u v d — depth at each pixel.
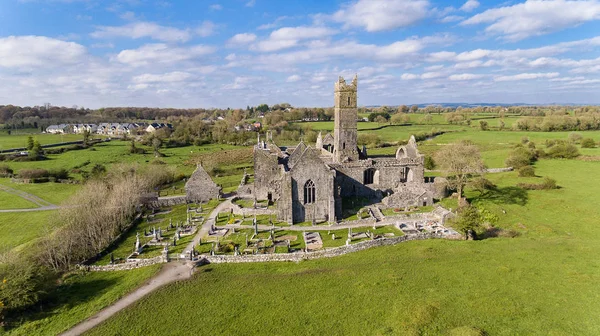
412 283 46.44
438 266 51.06
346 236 64.19
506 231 67.81
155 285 49.59
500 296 41.97
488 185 96.62
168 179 123.62
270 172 88.81
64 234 64.19
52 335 40.25
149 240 67.06
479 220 62.72
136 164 132.88
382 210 77.81
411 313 39.53
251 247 60.06
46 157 163.00
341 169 84.62
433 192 87.81
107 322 42.09
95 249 63.59
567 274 46.81
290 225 70.81
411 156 95.88
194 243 63.38
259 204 83.25
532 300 40.97
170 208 89.25
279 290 47.09
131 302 45.88
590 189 95.31
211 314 42.56
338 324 39.22
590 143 160.50
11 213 92.75
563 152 141.00
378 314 40.31
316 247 59.50
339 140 91.31
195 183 93.44
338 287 46.84
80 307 45.69
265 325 39.97
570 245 58.47
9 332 41.19
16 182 124.00
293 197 72.12
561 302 40.28
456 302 41.28
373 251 58.41
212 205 88.00
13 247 69.44
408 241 62.31
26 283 44.81
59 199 105.62
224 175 138.25
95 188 85.06
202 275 51.97
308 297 44.94
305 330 38.69
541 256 53.31
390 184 88.25
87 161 155.62
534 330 35.50
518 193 92.75
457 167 87.62
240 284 49.16
